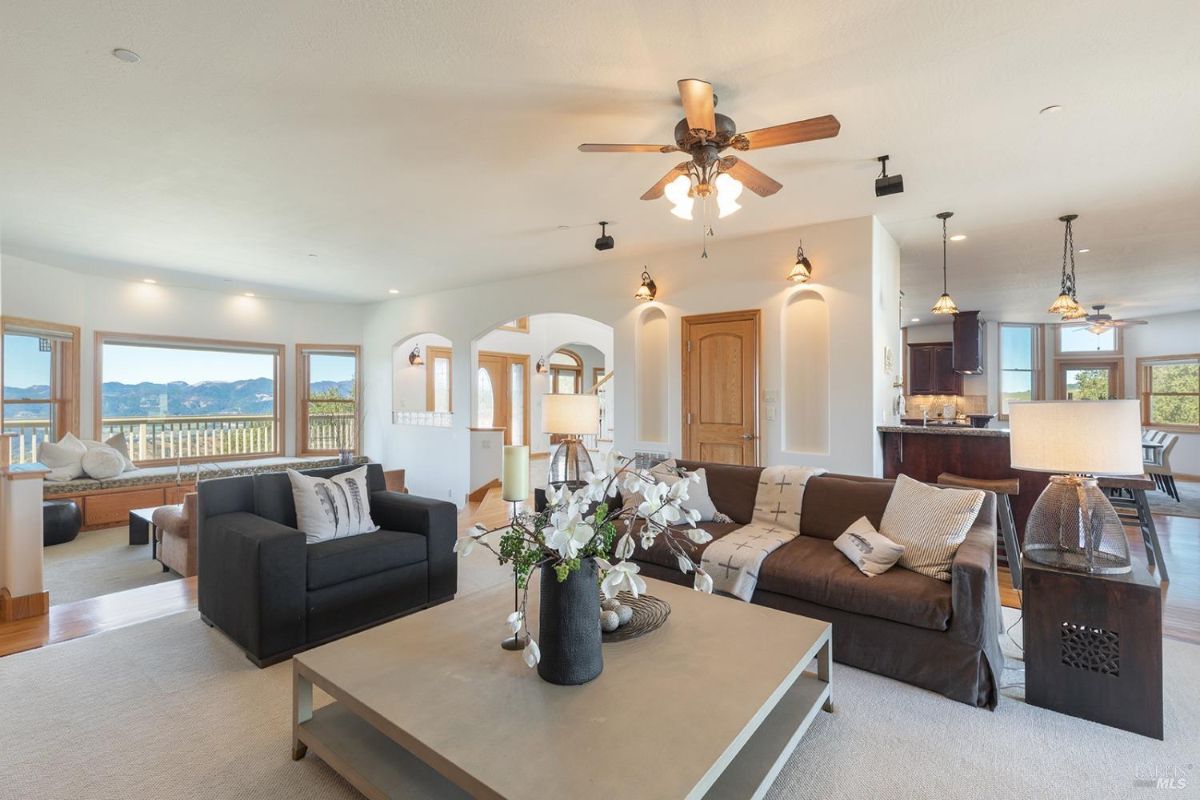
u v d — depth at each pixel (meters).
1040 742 2.03
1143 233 4.87
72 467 5.65
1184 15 2.04
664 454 5.48
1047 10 2.03
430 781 1.65
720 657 1.85
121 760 1.92
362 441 8.50
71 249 5.27
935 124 2.90
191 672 2.52
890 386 4.99
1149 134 3.01
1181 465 8.92
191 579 3.81
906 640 2.42
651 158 3.31
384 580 3.05
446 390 9.22
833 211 4.31
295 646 2.68
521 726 1.48
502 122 2.87
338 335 8.39
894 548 2.61
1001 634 2.92
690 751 1.38
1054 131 2.97
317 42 2.21
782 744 1.79
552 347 11.12
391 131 2.96
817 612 2.66
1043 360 10.05
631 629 2.01
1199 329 8.80
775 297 4.88
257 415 7.89
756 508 3.51
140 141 3.05
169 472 6.31
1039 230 4.80
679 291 5.42
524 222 4.54
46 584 4.02
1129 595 2.09
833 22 2.10
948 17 2.06
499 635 2.03
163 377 7.07
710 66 2.38
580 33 2.16
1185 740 2.03
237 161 3.33
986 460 4.25
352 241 5.06
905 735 2.07
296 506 3.17
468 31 2.15
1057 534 2.32
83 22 2.07
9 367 5.57
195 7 2.00
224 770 1.87
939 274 6.48
